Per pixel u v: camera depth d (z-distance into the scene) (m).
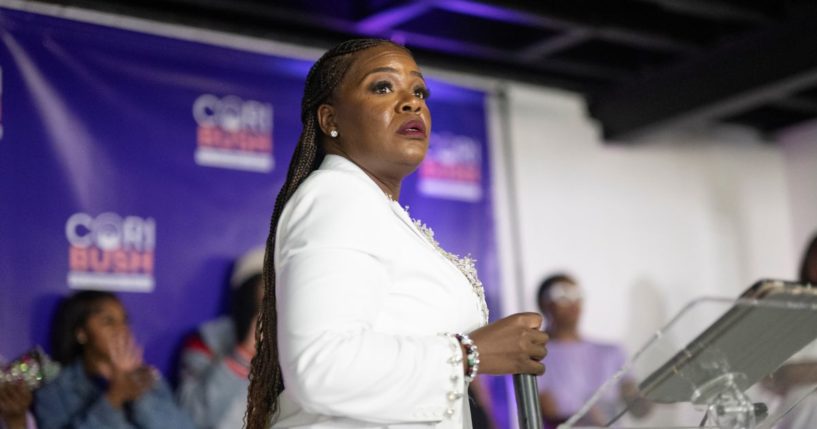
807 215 6.03
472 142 4.87
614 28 4.66
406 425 1.37
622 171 5.48
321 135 1.63
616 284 5.30
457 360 1.35
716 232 5.77
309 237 1.36
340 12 4.41
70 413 3.62
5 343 3.57
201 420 3.84
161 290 3.89
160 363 3.83
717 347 1.61
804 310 1.58
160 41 4.09
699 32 4.98
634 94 5.21
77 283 3.73
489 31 4.84
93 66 3.91
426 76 4.80
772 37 4.66
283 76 4.37
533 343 1.42
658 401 1.66
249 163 4.20
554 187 5.21
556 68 5.16
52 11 3.87
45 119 3.78
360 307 1.32
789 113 6.05
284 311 1.31
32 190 3.70
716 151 5.89
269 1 4.21
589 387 4.99
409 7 4.23
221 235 4.06
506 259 4.88
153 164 3.97
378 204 1.45
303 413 1.42
